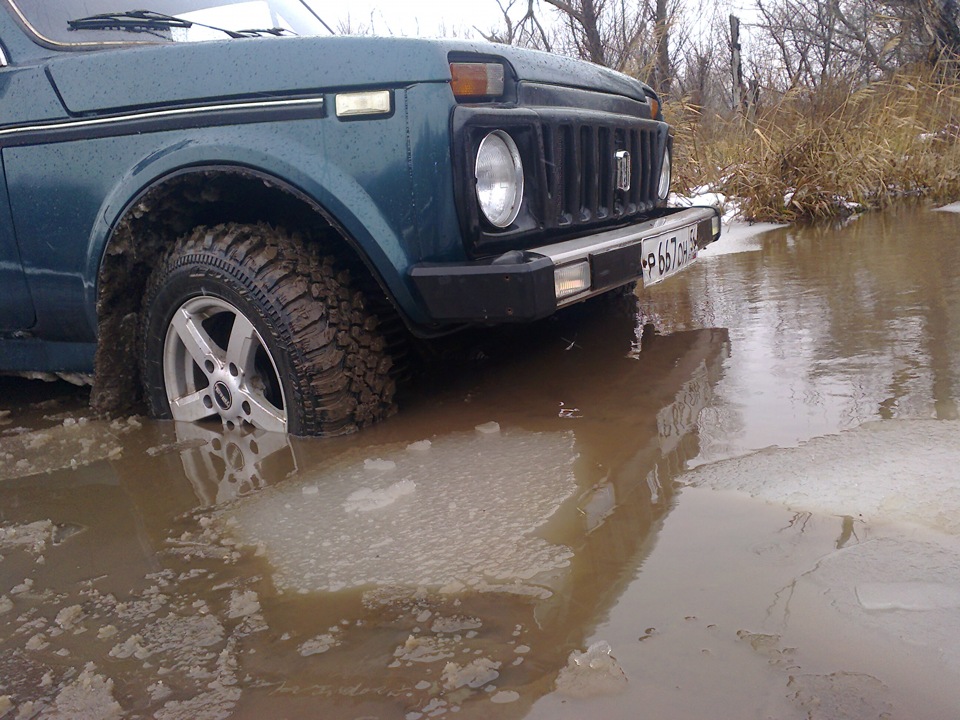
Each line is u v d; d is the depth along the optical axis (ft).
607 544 4.99
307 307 7.36
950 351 8.23
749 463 5.95
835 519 4.99
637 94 10.32
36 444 8.34
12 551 5.90
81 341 9.01
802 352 8.85
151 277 8.21
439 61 6.77
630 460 6.31
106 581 5.29
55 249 8.48
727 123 27.09
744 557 4.64
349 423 7.66
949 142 24.36
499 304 6.73
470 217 6.89
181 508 6.39
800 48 29.84
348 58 6.93
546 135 7.72
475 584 4.70
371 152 6.89
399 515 5.75
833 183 21.39
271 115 7.14
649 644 3.92
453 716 3.59
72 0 8.95
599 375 8.82
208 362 8.11
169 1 9.53
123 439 8.28
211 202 8.01
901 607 4.02
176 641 4.47
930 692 3.44
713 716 3.40
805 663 3.68
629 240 8.13
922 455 5.74
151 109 7.61
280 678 4.03
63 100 8.05
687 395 7.81
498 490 6.00
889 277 12.29
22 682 4.25
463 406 8.15
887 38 30.32
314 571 5.10
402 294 7.11
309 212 7.79
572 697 3.60
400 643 4.21
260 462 7.17
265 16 10.25
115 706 3.93
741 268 14.76
